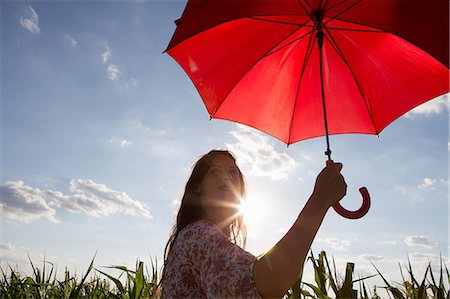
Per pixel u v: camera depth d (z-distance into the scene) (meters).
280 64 2.63
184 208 1.76
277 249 1.27
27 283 3.91
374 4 1.93
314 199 1.39
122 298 3.55
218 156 1.83
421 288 3.25
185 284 1.47
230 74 2.53
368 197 1.87
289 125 2.84
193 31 1.82
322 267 3.11
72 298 3.65
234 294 1.27
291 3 2.06
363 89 2.65
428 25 1.77
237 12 1.87
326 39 2.55
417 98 2.50
